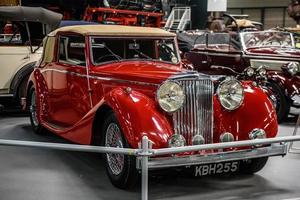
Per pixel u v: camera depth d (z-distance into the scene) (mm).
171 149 3145
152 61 4812
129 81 4094
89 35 4555
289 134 6227
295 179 4238
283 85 6859
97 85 4410
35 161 4723
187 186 4004
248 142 3469
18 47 7293
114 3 12398
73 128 4301
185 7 14484
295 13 13812
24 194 3762
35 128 5922
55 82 5168
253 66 7574
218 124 3951
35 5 11977
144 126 3508
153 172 3965
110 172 3951
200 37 9242
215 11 11945
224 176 4305
